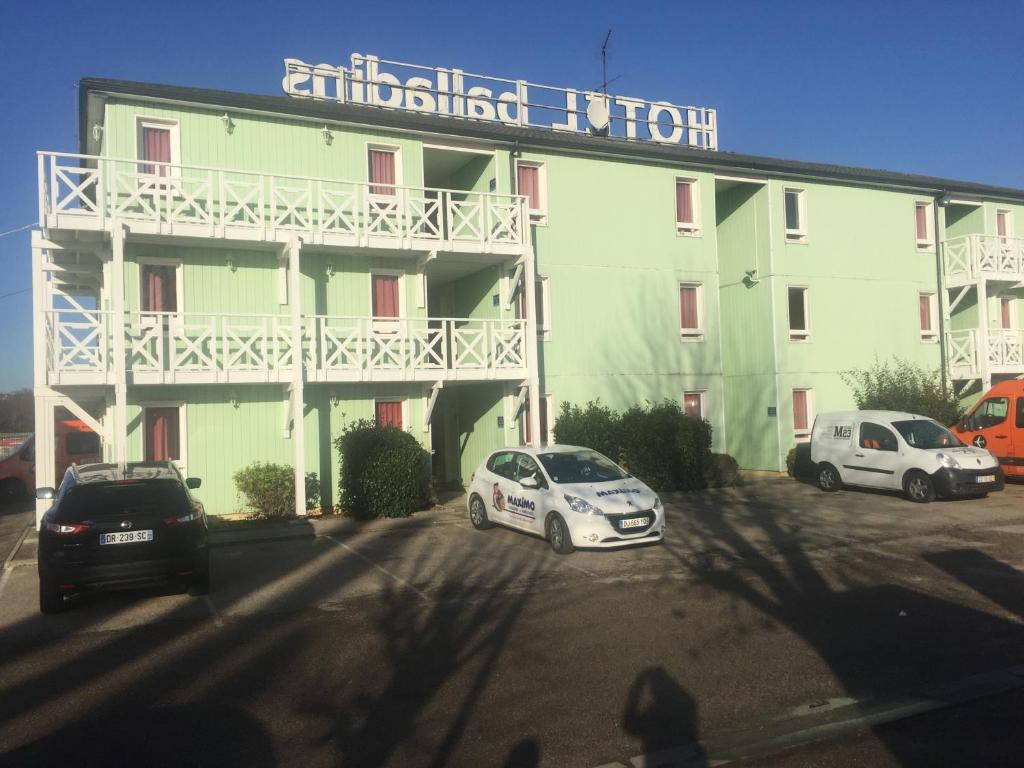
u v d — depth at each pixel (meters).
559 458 12.52
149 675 6.51
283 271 16.23
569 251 19.45
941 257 24.22
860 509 14.91
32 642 7.55
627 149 19.80
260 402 16.05
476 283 19.66
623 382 19.95
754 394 22.28
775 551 11.16
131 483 8.88
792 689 6.00
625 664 6.60
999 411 18.05
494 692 6.02
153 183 15.21
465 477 20.20
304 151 16.78
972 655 6.68
